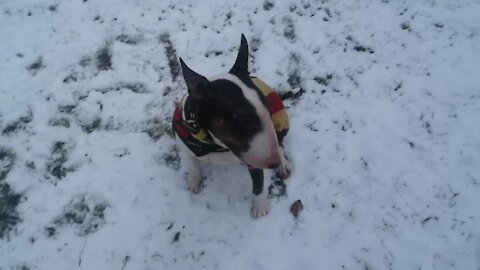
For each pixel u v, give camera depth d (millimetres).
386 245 1256
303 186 1378
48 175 1471
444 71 1544
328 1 1786
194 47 1728
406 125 1453
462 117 1441
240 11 1801
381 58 1615
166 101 1604
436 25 1661
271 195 1374
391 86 1543
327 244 1273
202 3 1839
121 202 1399
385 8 1738
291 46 1684
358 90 1551
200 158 1220
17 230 1374
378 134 1447
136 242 1326
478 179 1327
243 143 954
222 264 1271
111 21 1820
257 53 1686
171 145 1504
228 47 1716
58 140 1538
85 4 1887
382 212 1308
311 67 1626
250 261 1267
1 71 1713
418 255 1232
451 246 1235
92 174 1459
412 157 1391
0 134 1562
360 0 1775
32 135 1556
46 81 1682
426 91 1513
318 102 1543
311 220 1315
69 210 1399
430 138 1418
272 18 1762
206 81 944
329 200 1347
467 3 1689
